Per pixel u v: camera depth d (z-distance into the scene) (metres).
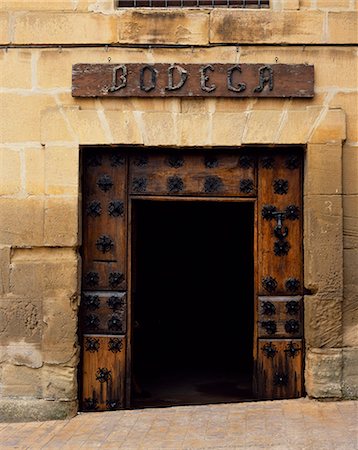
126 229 7.33
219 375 9.73
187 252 12.32
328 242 7.05
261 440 6.03
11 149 7.15
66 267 7.06
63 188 7.09
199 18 7.15
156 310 12.13
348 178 7.13
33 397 7.04
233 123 7.12
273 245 7.33
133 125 7.13
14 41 7.17
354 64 7.14
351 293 7.09
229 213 12.17
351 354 7.07
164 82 7.10
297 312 7.29
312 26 7.14
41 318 7.09
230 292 12.05
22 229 7.11
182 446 5.99
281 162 7.34
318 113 7.10
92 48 7.17
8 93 7.17
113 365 7.27
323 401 7.02
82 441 6.27
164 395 8.32
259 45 7.14
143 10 7.18
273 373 7.28
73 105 7.15
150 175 7.36
